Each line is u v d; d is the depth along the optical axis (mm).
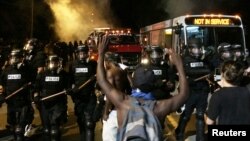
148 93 3172
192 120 8734
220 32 13031
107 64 4594
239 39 13086
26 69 6605
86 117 6496
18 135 6492
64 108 6496
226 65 3877
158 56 6105
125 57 17016
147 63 6219
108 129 4145
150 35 18234
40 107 6547
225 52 6664
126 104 3045
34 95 6480
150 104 3057
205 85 6652
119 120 3035
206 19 13055
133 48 17125
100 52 3242
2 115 9383
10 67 6531
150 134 2871
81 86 6484
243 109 3795
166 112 3086
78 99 6578
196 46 6680
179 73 3219
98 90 6297
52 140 6383
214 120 3875
